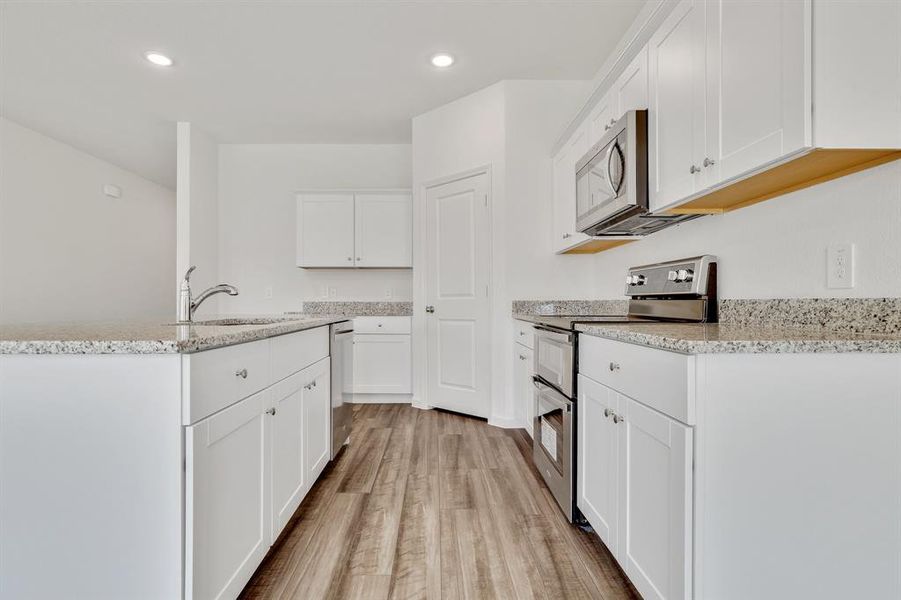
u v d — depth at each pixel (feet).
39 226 14.30
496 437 10.20
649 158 6.16
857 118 3.55
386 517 6.41
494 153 11.37
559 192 10.55
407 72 10.75
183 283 6.59
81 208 15.92
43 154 14.42
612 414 4.95
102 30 9.04
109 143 15.19
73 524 3.51
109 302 17.24
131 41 9.44
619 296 9.81
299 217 14.60
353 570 5.18
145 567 3.52
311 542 5.76
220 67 10.48
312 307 15.55
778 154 3.83
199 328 4.95
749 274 5.65
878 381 3.50
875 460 3.50
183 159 13.70
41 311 14.37
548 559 5.38
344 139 15.23
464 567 5.23
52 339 3.55
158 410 3.52
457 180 12.26
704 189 4.95
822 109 3.54
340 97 12.06
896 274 3.88
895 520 3.48
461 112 12.13
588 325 5.73
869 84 3.55
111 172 17.33
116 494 3.51
